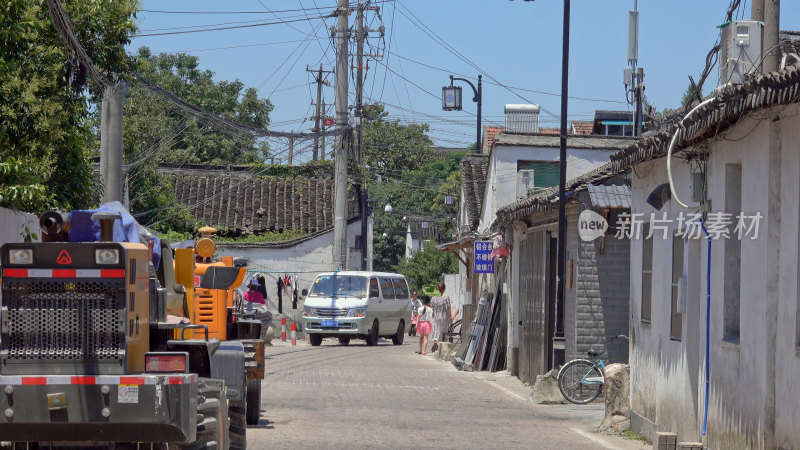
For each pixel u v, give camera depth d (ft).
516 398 68.80
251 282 91.97
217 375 39.55
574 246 69.26
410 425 51.49
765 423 34.68
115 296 28.30
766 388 34.73
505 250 90.58
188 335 36.65
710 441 41.19
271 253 142.00
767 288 34.88
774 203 34.94
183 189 151.53
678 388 44.98
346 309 125.59
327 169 164.96
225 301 50.98
